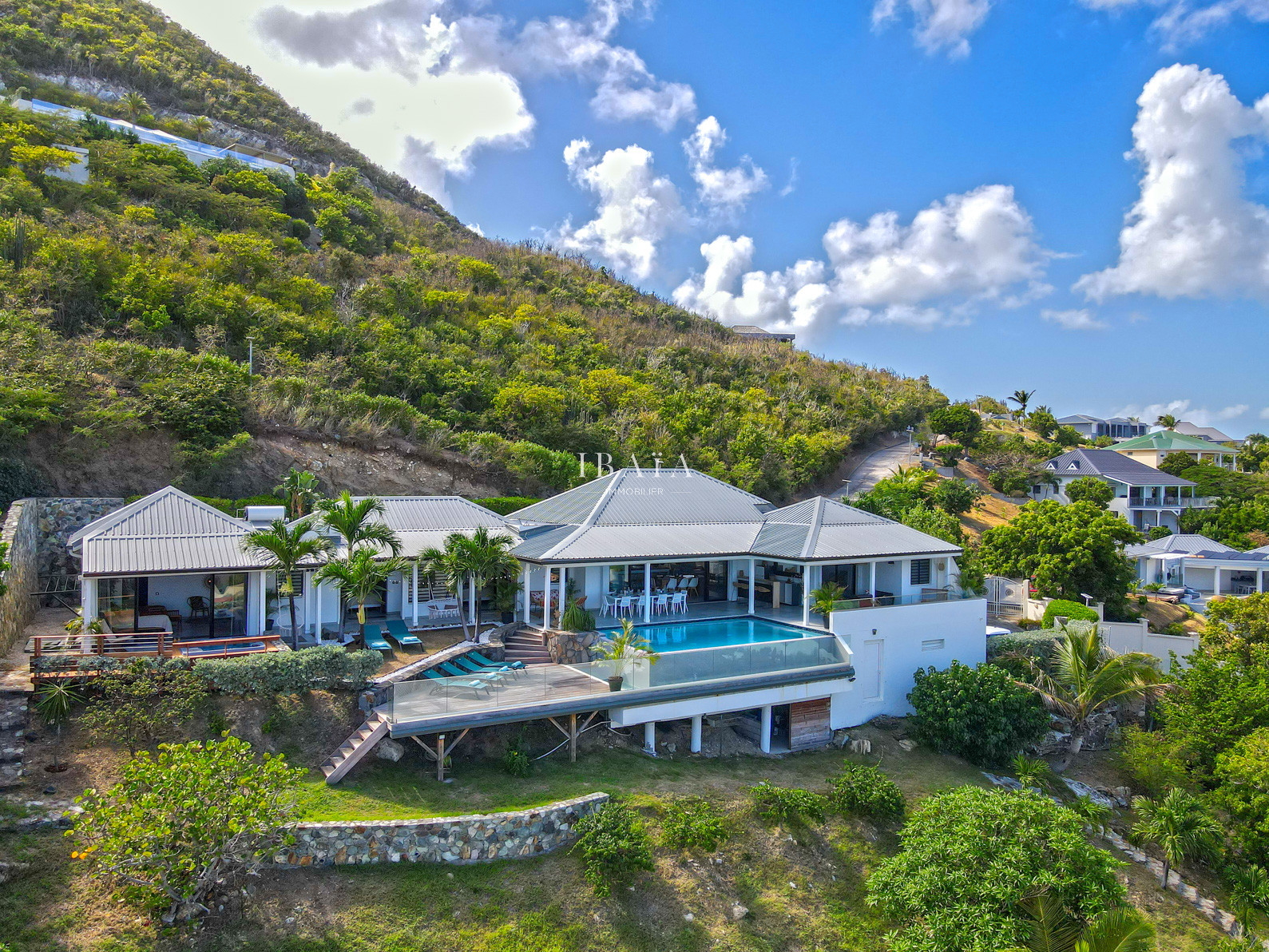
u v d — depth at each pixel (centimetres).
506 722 1950
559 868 1670
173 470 3316
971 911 1562
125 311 4141
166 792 1344
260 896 1460
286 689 1927
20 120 6066
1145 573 5778
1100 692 2747
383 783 1794
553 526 2928
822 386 8650
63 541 2922
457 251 8838
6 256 4078
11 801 1506
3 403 2973
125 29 10531
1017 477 7356
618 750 2172
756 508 3384
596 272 10581
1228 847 2312
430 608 2770
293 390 4034
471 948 1464
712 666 2269
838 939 1722
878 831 2050
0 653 1981
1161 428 12588
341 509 2341
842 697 2592
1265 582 5438
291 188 7462
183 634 2375
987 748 2502
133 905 1373
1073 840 1642
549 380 5778
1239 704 2523
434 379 5097
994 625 3856
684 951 1581
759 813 1984
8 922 1283
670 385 6938
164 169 6200
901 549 2892
